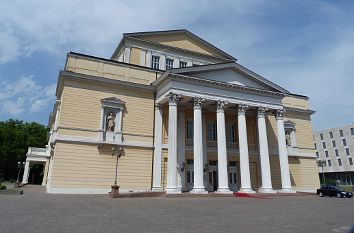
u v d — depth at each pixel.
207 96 27.23
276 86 30.66
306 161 36.12
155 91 28.75
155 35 32.78
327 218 11.88
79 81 25.67
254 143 32.94
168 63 32.94
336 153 81.81
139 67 28.69
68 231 8.35
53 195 21.31
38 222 9.66
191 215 12.34
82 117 25.08
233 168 31.58
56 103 30.05
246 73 29.56
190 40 34.75
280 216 12.42
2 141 62.00
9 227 8.75
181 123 29.48
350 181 78.44
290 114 36.72
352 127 78.69
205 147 30.31
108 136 25.73
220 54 36.12
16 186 35.44
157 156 27.17
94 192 24.05
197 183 24.39
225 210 14.46
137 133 27.00
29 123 70.56
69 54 25.95
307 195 29.41
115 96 26.95
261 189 28.11
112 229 8.77
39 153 46.00
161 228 9.10
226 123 32.50
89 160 24.53
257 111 29.95
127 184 25.50
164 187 26.98
